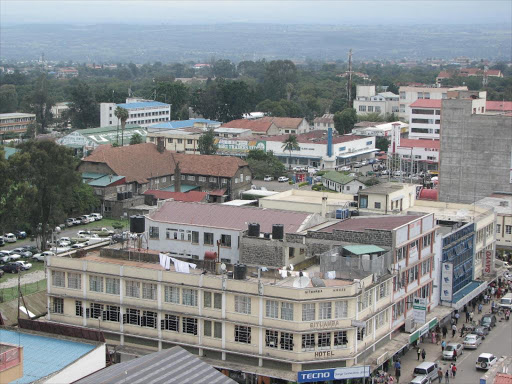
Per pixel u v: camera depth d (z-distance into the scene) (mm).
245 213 125750
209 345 100500
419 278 119125
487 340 124125
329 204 146625
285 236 114250
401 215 124562
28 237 191125
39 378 77562
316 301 95625
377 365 100312
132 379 75250
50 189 174500
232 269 109562
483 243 149000
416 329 114062
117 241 123312
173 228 121625
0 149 189000
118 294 105125
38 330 91875
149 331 103625
